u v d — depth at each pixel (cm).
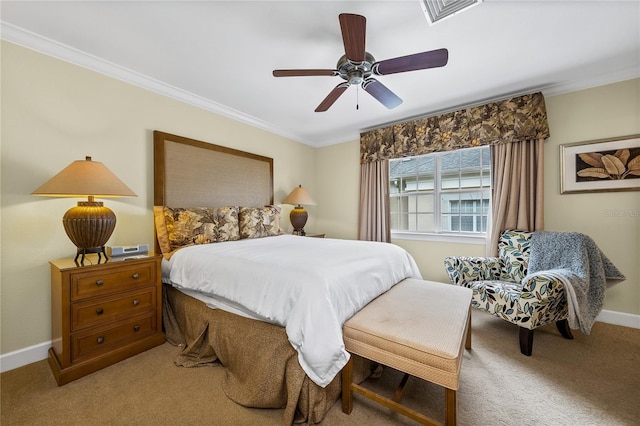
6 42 175
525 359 183
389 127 364
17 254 179
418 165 365
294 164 421
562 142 259
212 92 274
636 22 170
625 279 226
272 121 359
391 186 392
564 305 192
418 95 280
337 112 327
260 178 361
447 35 184
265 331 148
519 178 273
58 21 170
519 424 126
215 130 309
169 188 260
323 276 140
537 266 228
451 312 148
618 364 175
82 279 165
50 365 175
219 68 228
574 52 205
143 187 246
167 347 200
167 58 213
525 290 186
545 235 237
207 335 182
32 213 185
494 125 285
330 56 210
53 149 194
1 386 154
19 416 131
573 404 139
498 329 230
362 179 393
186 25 174
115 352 177
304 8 159
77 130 206
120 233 230
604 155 239
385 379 164
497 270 253
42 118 190
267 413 135
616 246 237
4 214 175
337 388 142
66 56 199
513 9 160
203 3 155
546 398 144
